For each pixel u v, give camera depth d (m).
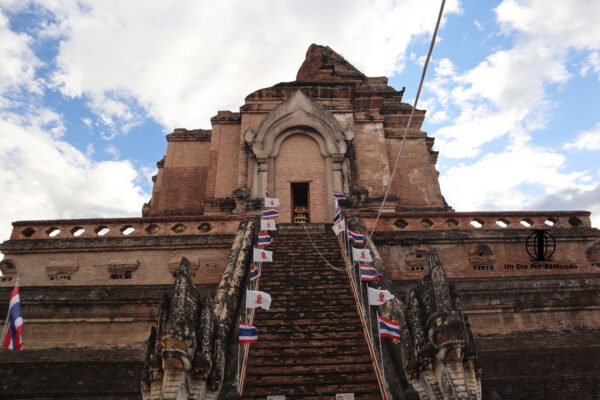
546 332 13.91
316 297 13.09
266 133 22.72
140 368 12.30
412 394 7.90
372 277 12.16
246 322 11.58
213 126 25.62
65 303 13.60
